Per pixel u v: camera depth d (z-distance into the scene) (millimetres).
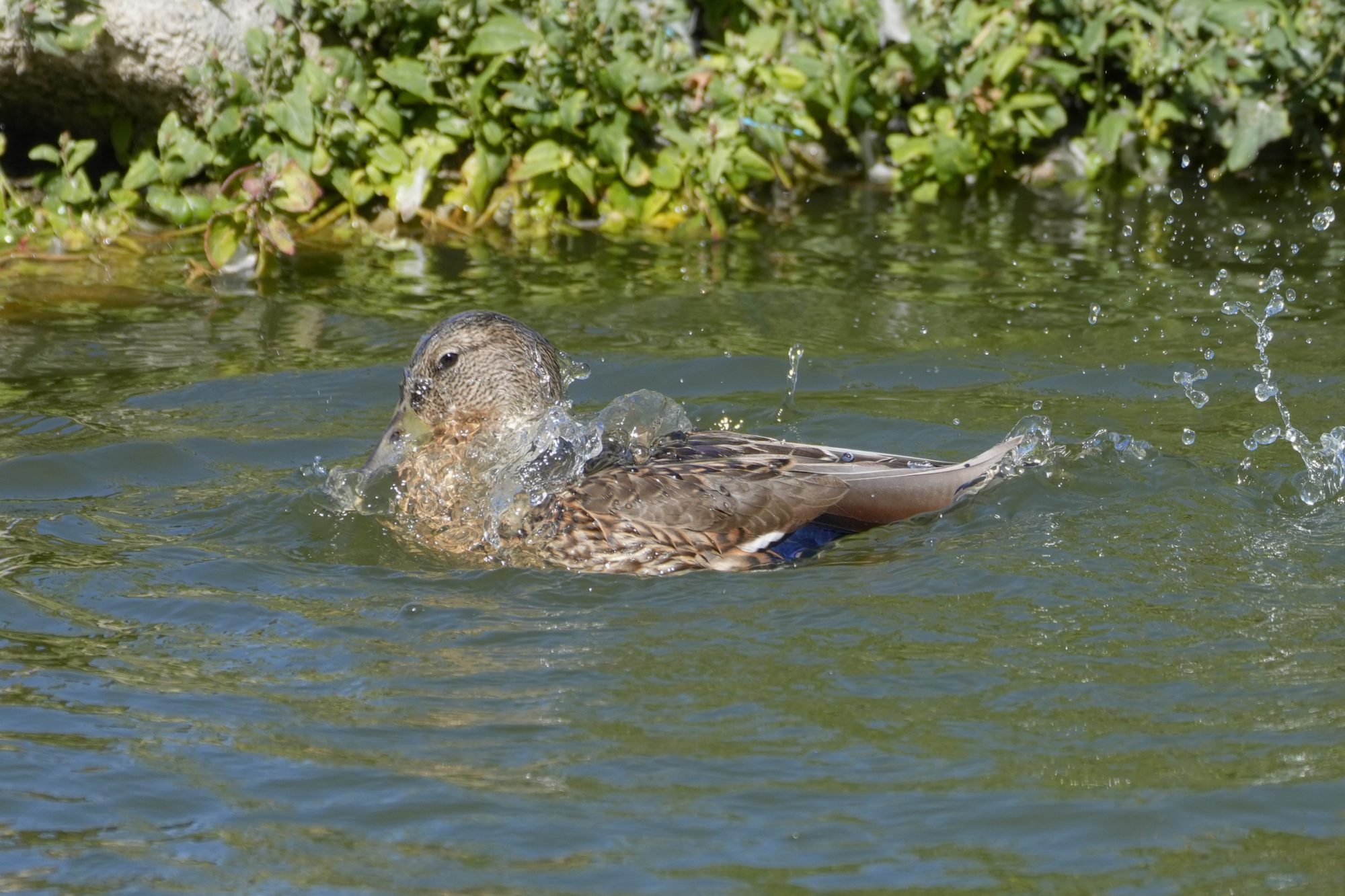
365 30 17438
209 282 15523
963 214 17891
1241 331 14180
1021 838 6734
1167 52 18516
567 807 7004
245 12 17109
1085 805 6957
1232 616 8789
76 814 6961
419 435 11312
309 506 10719
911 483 10320
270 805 7043
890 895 6367
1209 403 12484
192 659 8469
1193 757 7324
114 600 9203
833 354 13680
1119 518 10211
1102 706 7805
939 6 18469
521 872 6543
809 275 15789
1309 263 16047
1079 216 17781
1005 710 7797
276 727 7719
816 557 9922
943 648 8484
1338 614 8797
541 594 9383
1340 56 19109
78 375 13086
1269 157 19828
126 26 16375
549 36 17000
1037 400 12633
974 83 18094
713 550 9875
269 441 11852
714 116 17453
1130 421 12094
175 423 12125
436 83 17469
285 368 13320
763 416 12312
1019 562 9547
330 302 14992
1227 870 6480
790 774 7254
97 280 15484
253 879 6512
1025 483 10711
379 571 9781
